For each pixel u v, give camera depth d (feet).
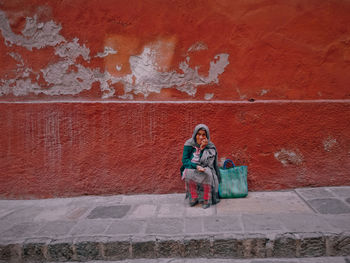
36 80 12.85
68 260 9.12
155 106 12.57
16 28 12.64
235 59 12.78
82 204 12.05
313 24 12.65
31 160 12.82
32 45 12.71
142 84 12.90
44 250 9.08
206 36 12.69
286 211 10.62
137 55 12.78
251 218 10.09
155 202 12.03
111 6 12.53
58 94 12.90
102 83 12.86
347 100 12.84
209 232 9.18
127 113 12.62
